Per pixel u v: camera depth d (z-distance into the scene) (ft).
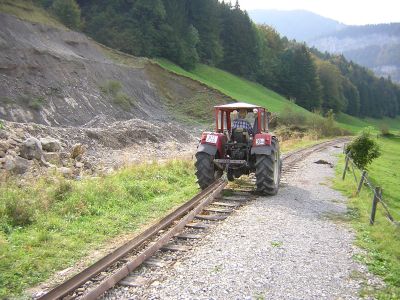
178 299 17.46
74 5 226.17
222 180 39.01
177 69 262.47
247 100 239.50
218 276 19.66
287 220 29.71
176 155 74.43
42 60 140.87
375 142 66.74
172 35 284.61
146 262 21.11
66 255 22.03
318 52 647.15
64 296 17.26
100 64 176.04
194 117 189.88
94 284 18.57
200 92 210.79
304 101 383.45
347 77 514.68
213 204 33.14
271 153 36.68
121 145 82.64
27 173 41.91
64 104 131.03
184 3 315.58
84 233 25.26
